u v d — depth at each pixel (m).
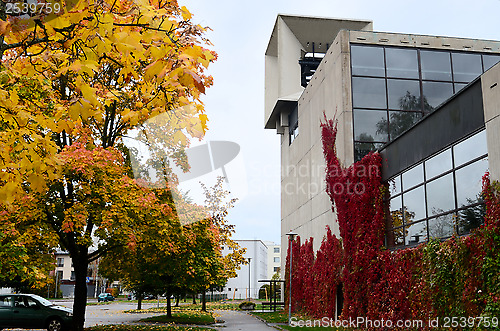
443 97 20.64
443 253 11.02
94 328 16.45
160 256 14.77
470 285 9.86
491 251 9.36
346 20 30.89
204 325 20.72
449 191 12.02
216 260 19.69
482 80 10.53
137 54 3.21
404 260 13.23
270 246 111.69
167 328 16.97
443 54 21.14
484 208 10.46
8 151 3.38
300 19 31.03
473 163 10.95
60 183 10.88
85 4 2.89
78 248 13.34
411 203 14.16
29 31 3.25
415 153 13.94
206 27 3.08
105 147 11.30
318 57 31.59
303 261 25.09
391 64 20.61
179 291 24.62
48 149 3.41
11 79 3.92
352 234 17.28
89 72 3.03
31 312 15.86
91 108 3.02
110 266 16.98
